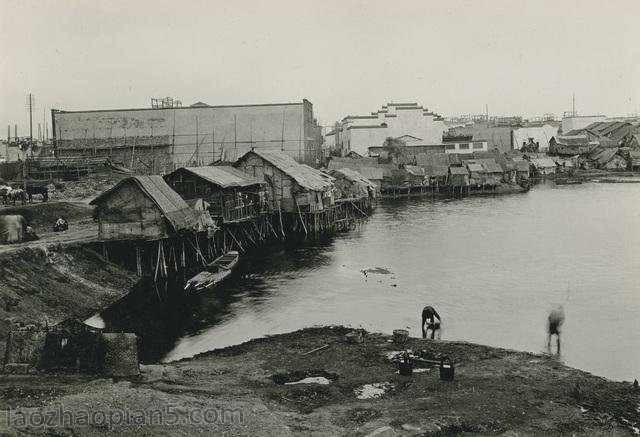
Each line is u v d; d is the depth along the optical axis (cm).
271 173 5900
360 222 6831
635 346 2508
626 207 7531
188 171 4719
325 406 1759
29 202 5375
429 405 1741
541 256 4516
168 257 4166
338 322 2941
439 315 3031
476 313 3058
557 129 15875
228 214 4828
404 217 7219
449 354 2352
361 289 3597
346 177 7988
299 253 4888
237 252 4550
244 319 3009
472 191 10712
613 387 1966
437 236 5625
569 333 2700
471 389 1916
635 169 13062
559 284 3634
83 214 5275
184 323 2950
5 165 6800
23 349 1862
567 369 2159
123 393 1644
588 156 13988
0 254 2977
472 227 6162
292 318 3017
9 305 2617
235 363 2259
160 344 2639
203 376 2072
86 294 3212
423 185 10575
